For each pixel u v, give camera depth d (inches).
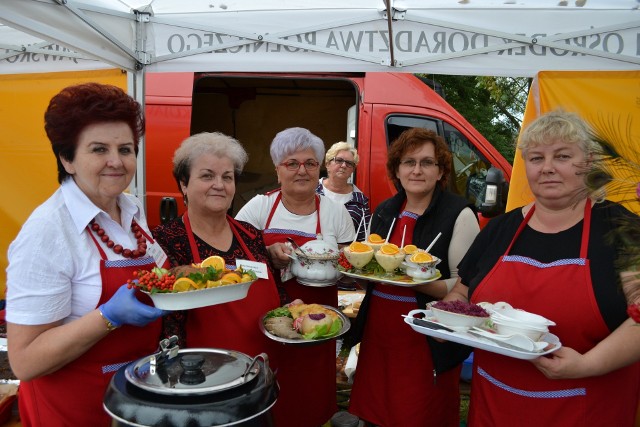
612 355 65.7
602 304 68.9
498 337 68.4
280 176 112.0
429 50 123.5
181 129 197.9
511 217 83.0
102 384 66.8
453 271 103.3
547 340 69.8
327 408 108.6
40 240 61.4
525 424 74.2
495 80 457.7
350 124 211.9
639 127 119.9
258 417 56.0
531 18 119.1
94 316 59.9
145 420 52.3
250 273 73.4
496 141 552.7
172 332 82.9
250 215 114.0
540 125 73.5
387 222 111.9
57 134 63.5
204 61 130.9
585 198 72.7
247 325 88.0
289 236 110.9
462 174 200.1
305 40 126.3
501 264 78.8
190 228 90.0
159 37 130.3
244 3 126.3
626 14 115.6
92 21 112.4
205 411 52.6
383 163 197.0
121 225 71.9
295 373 102.7
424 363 103.3
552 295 72.4
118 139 65.2
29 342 59.9
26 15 95.5
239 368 60.7
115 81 141.7
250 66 130.0
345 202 179.8
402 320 104.6
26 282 60.4
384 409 106.7
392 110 198.4
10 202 159.0
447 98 552.7
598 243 71.4
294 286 108.8
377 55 125.1
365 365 110.3
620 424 71.9
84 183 65.7
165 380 57.1
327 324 82.7
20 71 142.7
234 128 275.3
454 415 109.1
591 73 122.6
